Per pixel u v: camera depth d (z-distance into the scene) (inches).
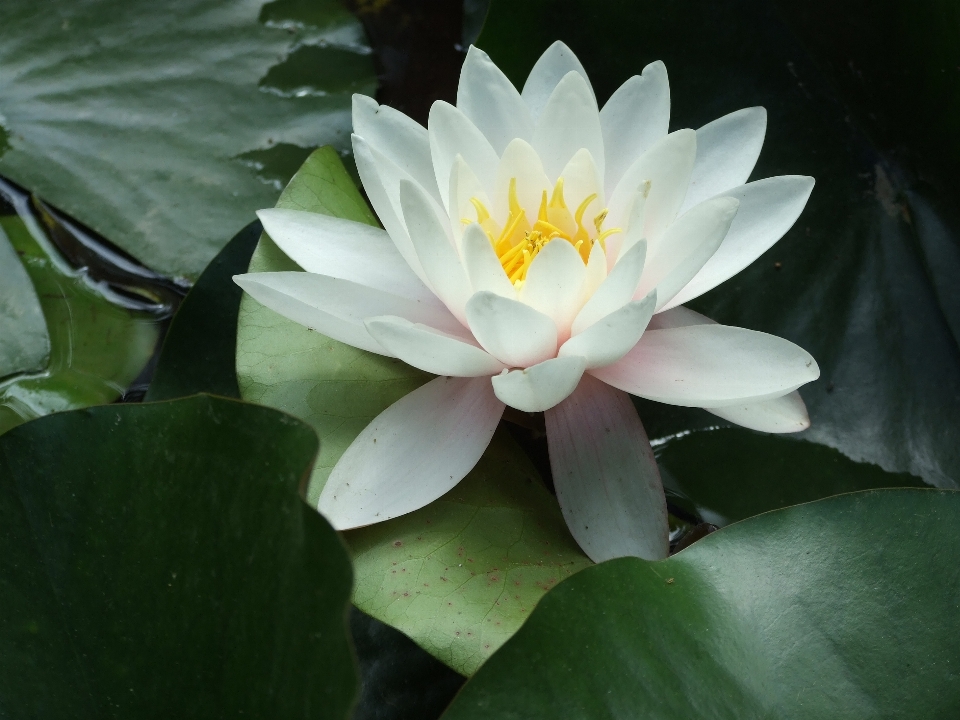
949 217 14.8
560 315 13.5
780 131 15.3
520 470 14.0
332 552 11.7
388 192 13.7
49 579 12.6
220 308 15.1
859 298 14.9
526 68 15.7
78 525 12.7
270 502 12.1
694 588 12.6
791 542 12.7
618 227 14.0
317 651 11.7
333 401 14.0
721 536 12.8
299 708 11.7
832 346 14.8
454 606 12.8
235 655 12.1
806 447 14.6
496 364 13.5
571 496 13.5
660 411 14.9
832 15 14.9
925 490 12.8
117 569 12.6
